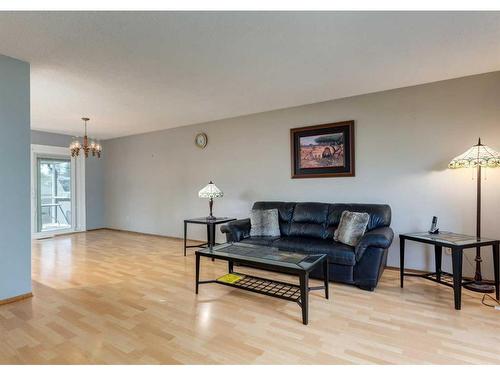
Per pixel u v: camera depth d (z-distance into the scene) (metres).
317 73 3.05
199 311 2.48
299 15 2.01
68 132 6.20
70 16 2.00
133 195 6.59
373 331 2.13
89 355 1.84
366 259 2.92
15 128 2.69
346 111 3.91
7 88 2.63
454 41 2.37
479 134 3.13
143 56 2.62
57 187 6.34
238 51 2.54
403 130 3.54
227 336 2.07
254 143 4.73
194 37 2.30
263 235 3.79
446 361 1.76
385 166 3.66
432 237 2.84
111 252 4.67
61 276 3.42
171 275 3.45
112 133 6.35
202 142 5.34
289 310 2.50
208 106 4.26
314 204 3.85
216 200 5.19
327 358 1.80
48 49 2.48
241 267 3.76
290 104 4.19
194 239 5.57
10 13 1.95
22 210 2.74
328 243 3.26
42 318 2.34
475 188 3.16
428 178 3.41
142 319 2.33
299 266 2.36
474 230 3.17
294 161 4.31
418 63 2.81
